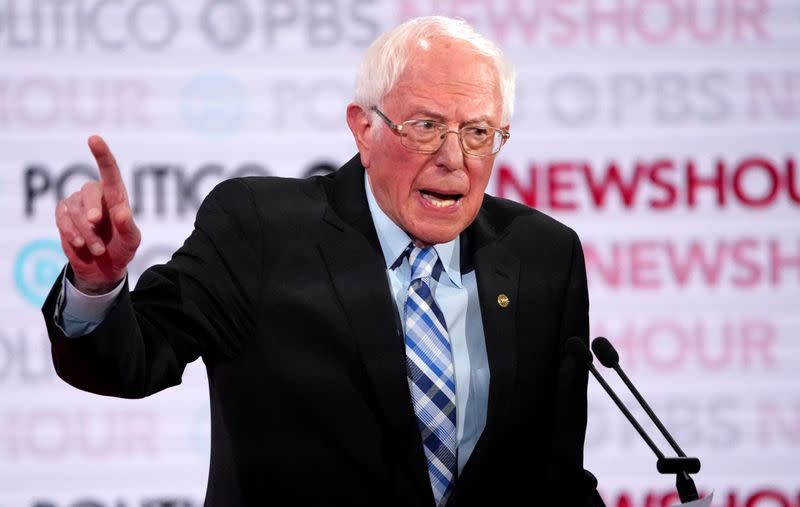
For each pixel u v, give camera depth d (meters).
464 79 6.30
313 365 6.42
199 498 12.33
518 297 6.84
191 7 12.28
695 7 12.60
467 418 6.57
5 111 12.07
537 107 12.49
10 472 12.05
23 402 12.08
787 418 12.58
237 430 6.53
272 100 12.37
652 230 12.52
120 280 5.71
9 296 12.08
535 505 6.81
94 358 5.71
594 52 12.55
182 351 6.36
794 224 12.59
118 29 12.20
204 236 6.70
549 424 6.87
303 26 12.38
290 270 6.59
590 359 6.50
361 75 6.63
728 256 12.55
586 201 12.48
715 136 12.57
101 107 12.18
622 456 12.47
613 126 12.53
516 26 12.49
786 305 12.57
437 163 6.33
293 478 6.35
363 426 6.36
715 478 12.55
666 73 12.57
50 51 12.12
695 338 12.53
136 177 12.20
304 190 7.00
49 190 12.12
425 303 6.64
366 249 6.67
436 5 12.45
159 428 12.30
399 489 6.30
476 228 7.02
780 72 12.62
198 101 12.27
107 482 12.20
